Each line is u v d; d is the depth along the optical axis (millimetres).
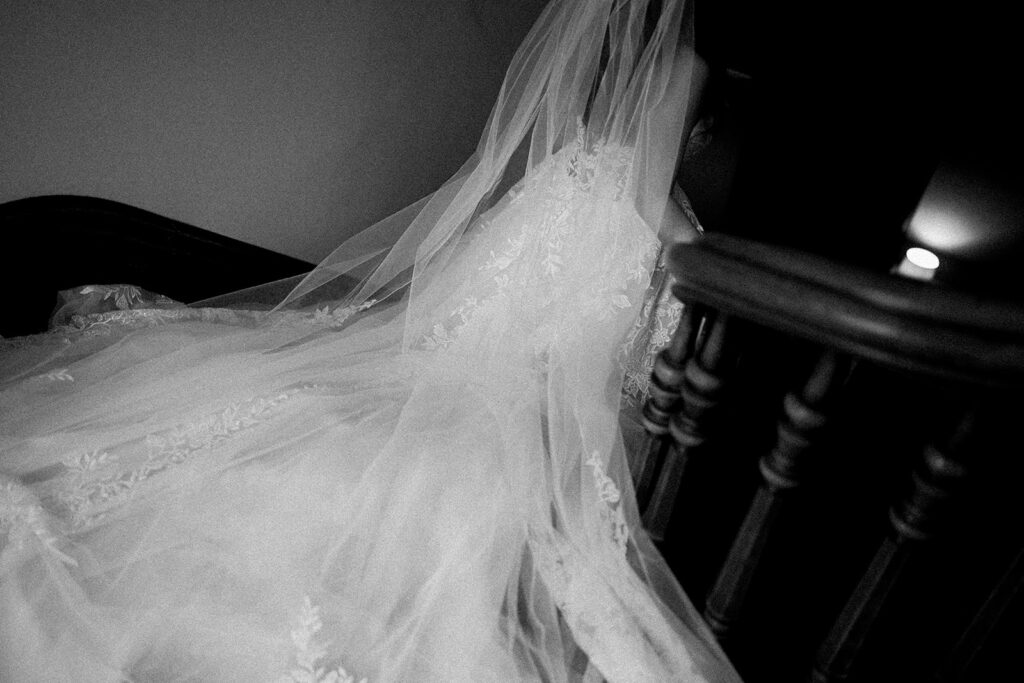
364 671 814
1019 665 665
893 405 1020
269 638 842
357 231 2248
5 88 1705
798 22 1801
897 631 764
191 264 2041
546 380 1189
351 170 2158
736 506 914
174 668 842
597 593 845
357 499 958
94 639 834
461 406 1125
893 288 515
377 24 2008
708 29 1256
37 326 1886
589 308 1104
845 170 2035
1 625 829
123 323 1617
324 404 1181
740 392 948
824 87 1924
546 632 880
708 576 873
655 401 838
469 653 825
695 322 772
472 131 2256
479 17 2115
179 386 1241
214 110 1935
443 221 1370
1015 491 702
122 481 1050
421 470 969
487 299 1272
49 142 1791
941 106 1884
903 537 624
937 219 1964
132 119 1854
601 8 1161
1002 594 637
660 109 1107
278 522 970
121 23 1756
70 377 1343
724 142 2047
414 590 902
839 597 827
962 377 511
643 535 843
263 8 1882
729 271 640
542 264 1214
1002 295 508
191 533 969
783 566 858
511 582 903
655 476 887
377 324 1450
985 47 1786
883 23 1798
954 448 576
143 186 1935
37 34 1688
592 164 1194
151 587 901
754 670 789
